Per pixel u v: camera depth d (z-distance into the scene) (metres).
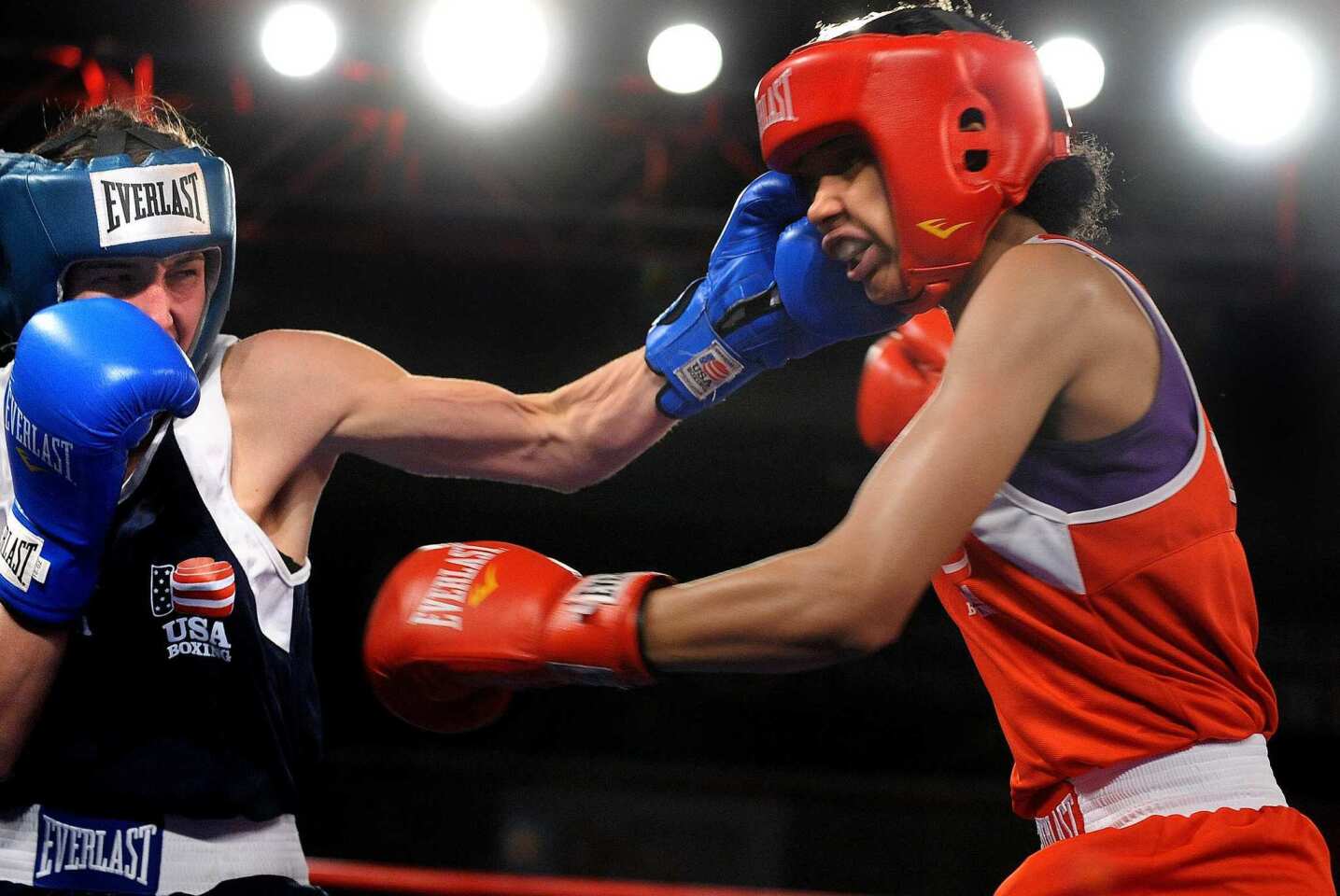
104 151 1.73
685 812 7.43
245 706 1.71
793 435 8.07
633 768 7.52
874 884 7.25
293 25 5.53
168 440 1.71
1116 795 1.63
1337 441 7.59
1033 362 1.50
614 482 8.20
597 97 6.18
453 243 6.75
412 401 1.92
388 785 7.49
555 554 8.30
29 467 1.59
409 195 6.49
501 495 8.21
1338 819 7.05
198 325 1.81
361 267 7.60
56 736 1.67
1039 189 1.70
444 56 5.33
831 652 1.40
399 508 8.20
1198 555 1.62
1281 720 7.64
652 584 1.49
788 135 1.61
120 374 1.56
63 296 1.76
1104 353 1.54
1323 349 7.37
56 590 1.59
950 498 1.41
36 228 1.69
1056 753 1.66
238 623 1.69
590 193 6.86
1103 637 1.63
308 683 1.83
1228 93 5.30
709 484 8.18
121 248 1.70
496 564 1.55
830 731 8.21
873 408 2.15
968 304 1.57
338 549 8.17
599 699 8.37
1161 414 1.58
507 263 7.60
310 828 7.40
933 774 8.05
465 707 1.66
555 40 6.40
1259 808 1.59
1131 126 6.20
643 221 6.43
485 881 3.33
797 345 2.03
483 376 7.84
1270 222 6.59
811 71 1.58
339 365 1.87
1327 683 7.66
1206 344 7.45
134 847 1.67
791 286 1.91
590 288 7.69
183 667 1.68
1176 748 1.61
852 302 1.88
